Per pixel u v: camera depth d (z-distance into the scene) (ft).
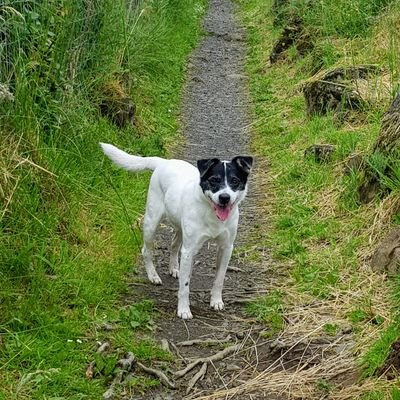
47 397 7.39
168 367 8.10
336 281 9.86
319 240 11.18
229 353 8.46
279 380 7.88
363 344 8.23
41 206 10.28
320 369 7.98
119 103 15.34
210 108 19.24
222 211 8.80
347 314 9.05
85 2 14.28
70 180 11.09
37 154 10.52
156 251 11.09
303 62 20.33
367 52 17.42
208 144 16.65
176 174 9.59
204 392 7.77
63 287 9.19
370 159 11.65
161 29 22.03
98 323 8.72
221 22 29.37
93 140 13.00
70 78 13.30
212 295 9.52
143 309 9.21
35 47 11.89
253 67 22.98
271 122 17.60
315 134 15.40
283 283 10.12
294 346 8.45
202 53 24.52
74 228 10.50
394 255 9.71
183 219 9.11
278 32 25.54
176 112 18.54
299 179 13.61
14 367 7.75
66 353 8.06
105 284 9.61
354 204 11.74
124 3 17.35
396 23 17.71
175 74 20.99
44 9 12.00
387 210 10.76
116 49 16.42
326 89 16.17
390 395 7.06
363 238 10.71
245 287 10.09
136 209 12.04
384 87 15.14
